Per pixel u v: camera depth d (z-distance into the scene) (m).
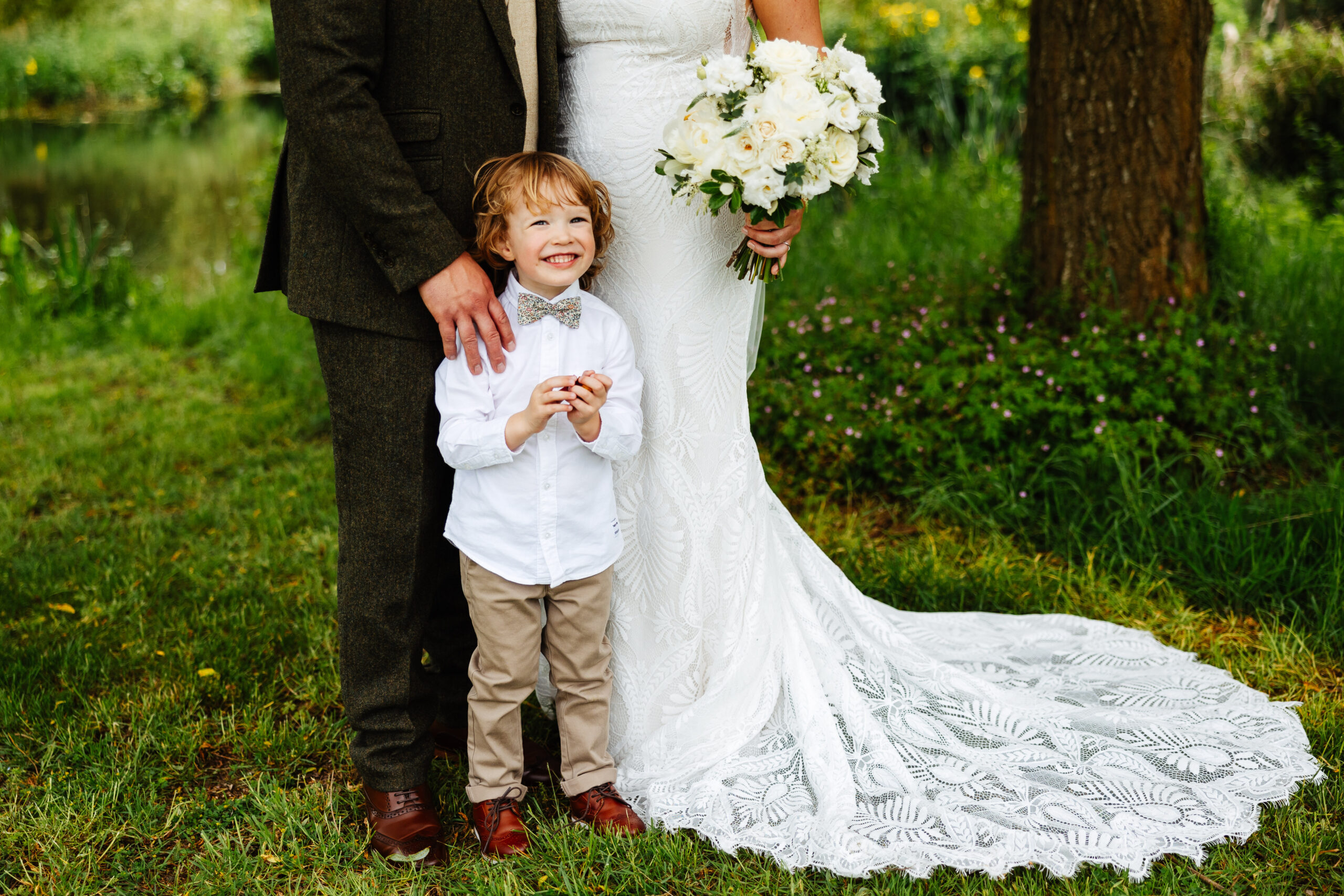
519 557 2.13
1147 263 4.26
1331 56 7.94
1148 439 3.80
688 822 2.27
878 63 9.50
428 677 2.57
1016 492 3.86
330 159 1.97
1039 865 2.18
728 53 2.36
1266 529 3.37
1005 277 4.57
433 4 2.04
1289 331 4.47
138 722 2.74
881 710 2.54
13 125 17.33
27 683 2.89
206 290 7.64
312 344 6.11
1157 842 2.19
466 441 2.06
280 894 2.17
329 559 3.69
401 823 2.26
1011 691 2.65
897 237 6.24
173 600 3.44
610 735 2.52
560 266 2.10
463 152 2.12
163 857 2.29
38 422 5.21
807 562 2.67
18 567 3.63
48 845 2.28
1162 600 3.30
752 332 2.66
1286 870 2.12
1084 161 4.27
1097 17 4.10
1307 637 3.02
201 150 14.84
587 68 2.27
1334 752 2.49
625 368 2.22
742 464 2.48
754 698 2.49
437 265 2.03
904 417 4.18
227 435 4.98
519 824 2.26
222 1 24.77
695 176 2.10
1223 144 7.90
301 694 2.88
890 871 2.16
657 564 2.46
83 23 22.30
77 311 7.18
